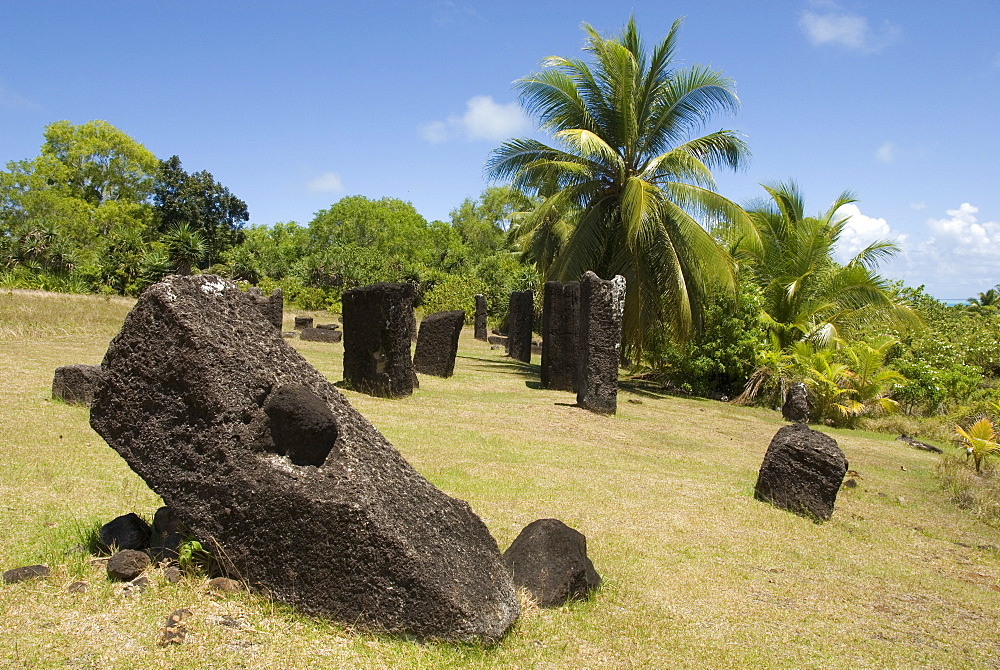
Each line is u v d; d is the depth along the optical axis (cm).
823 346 2048
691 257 2067
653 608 478
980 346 2481
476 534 414
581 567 476
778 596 537
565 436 1090
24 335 1716
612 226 2162
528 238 2681
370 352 1250
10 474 610
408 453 847
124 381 414
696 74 2044
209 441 402
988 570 674
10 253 3578
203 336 405
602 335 1352
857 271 2177
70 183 5444
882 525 808
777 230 2439
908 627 505
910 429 1731
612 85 2091
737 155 2108
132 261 3766
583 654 394
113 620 359
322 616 382
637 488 809
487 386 1584
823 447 806
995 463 1211
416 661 354
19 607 362
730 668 402
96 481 610
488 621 382
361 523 379
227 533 401
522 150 2194
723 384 2191
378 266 4819
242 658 337
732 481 926
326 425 401
